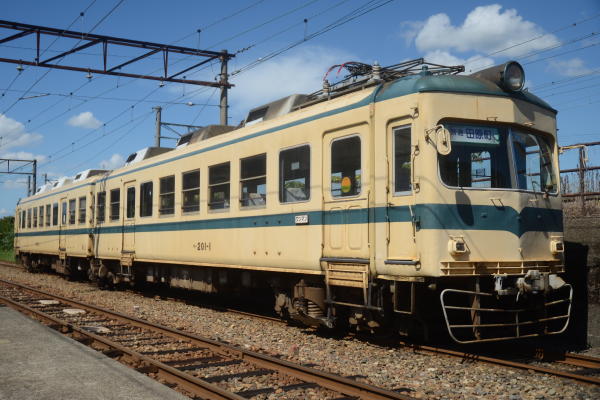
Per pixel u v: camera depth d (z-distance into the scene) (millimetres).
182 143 13812
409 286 7438
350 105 7977
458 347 7910
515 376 6281
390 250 7309
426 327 7574
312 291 8680
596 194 9562
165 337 8812
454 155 7098
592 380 5887
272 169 9398
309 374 6148
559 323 8375
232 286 11742
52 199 21562
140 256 14047
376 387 5480
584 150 9742
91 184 17453
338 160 8148
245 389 5848
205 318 10938
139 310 12289
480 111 7254
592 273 7938
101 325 10109
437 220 6840
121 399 5004
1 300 13141
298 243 8742
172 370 6219
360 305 7715
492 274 7047
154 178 13508
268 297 13484
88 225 17469
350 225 7883
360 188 7746
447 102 7082
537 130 7844
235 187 10375
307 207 8586
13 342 7383
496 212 7195
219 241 10773
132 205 14648
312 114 8641
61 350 6910
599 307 7816
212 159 11133
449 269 6793
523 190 7477
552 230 7789
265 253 9469
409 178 7168
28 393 5168
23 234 25750
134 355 7086
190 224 11836
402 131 7312
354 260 7699
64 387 5355
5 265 30062
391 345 8102
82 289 17234
